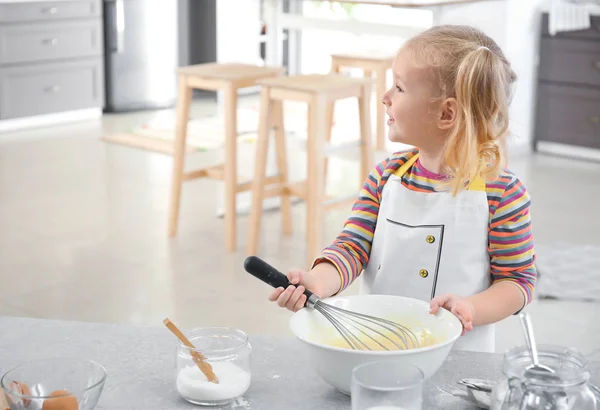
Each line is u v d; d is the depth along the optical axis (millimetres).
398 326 1188
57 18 5914
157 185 4598
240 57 6992
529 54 5254
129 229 3889
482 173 1346
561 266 3471
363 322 1224
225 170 3586
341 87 3330
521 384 912
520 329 2859
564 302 3127
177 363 1114
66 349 1260
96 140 5566
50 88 5977
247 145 5391
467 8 4477
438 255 1407
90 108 6242
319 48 6398
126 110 6551
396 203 1436
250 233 3564
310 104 3273
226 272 3398
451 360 1234
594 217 4125
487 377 1180
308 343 1075
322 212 3426
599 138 5164
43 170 4828
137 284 3252
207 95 7121
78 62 6102
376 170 1494
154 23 6512
